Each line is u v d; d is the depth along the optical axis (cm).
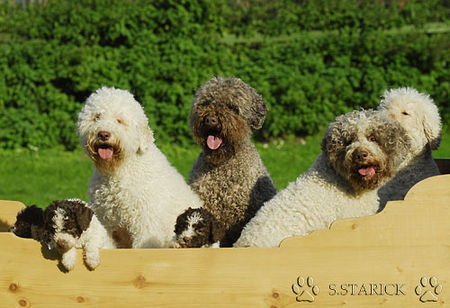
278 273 450
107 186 545
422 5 1680
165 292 456
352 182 497
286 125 1513
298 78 1507
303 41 1592
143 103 1488
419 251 450
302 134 1545
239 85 631
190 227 495
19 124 1513
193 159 1386
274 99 1511
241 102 615
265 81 1520
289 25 1673
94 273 460
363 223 450
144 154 550
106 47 1567
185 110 1471
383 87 1492
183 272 455
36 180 1253
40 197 1065
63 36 1598
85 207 454
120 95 555
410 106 609
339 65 1541
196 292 454
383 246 450
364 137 492
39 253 464
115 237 570
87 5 1661
